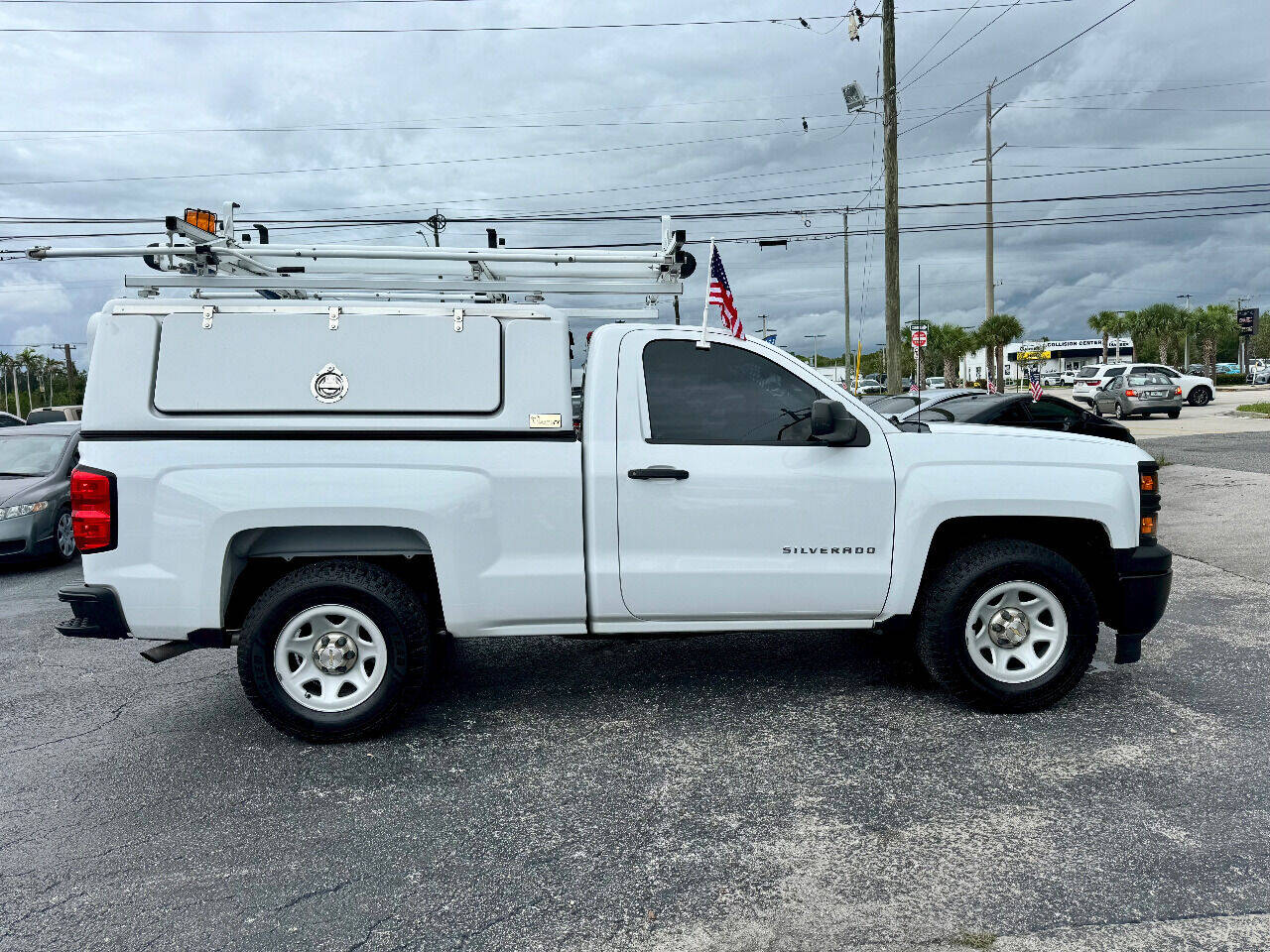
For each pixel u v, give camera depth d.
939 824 3.33
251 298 4.19
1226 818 3.30
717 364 4.33
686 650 5.68
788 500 4.24
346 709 4.22
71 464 10.52
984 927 2.69
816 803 3.53
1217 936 2.61
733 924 2.75
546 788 3.75
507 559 4.17
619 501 4.20
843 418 4.14
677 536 4.22
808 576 4.27
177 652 4.16
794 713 4.51
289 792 3.78
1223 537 8.66
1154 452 16.11
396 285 4.73
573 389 4.68
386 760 4.09
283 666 4.17
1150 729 4.16
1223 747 3.94
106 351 4.05
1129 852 3.09
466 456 4.11
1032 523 4.45
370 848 3.29
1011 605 4.35
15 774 4.06
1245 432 20.11
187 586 4.02
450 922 2.80
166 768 4.09
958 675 4.30
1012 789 3.59
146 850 3.32
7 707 5.03
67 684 5.45
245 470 4.01
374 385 4.09
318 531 4.23
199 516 4.00
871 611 4.35
